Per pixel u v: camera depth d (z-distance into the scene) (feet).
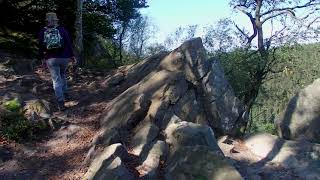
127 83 31.94
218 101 27.78
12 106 25.41
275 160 23.97
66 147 23.25
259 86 61.11
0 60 33.45
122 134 24.29
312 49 61.31
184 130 22.72
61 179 20.39
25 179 20.22
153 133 23.71
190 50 29.19
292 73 62.80
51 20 27.96
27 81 31.01
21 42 41.14
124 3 51.85
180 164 19.79
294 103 30.68
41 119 24.86
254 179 21.33
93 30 49.39
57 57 27.53
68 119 26.16
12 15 42.96
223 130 27.14
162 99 26.03
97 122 26.22
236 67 57.52
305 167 22.95
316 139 28.71
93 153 22.09
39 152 22.53
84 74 36.24
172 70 29.01
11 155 21.85
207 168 19.03
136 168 21.12
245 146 26.09
